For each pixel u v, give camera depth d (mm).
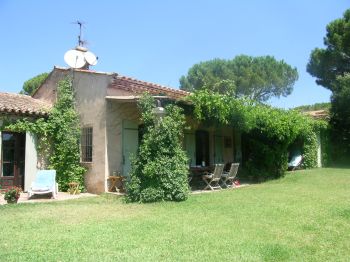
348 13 27156
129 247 5957
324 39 28500
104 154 12898
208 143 17938
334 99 25828
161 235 6691
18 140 13875
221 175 13938
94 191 13180
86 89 13930
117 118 13305
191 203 10258
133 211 9227
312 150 22594
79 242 6250
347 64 27609
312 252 5730
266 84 34219
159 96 11312
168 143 11008
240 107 13516
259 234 6758
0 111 12852
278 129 15609
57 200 11367
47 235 6777
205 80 33469
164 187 10727
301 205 9656
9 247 5996
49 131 14055
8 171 13477
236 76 33969
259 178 16578
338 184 14266
